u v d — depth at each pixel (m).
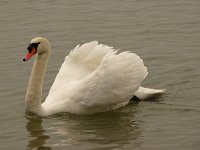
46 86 18.39
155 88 17.98
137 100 17.38
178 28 22.45
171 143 14.20
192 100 16.98
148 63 19.67
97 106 16.59
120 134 14.98
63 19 23.72
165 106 16.73
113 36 21.97
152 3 25.16
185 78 18.42
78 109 16.59
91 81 16.50
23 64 19.92
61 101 16.72
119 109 16.88
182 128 15.06
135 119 16.02
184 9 24.25
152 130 15.10
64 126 15.75
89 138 14.82
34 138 14.95
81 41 21.61
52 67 19.62
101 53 17.17
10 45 21.44
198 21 22.94
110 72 16.38
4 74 19.16
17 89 18.06
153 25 22.83
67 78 17.36
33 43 16.41
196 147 13.89
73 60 17.69
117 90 16.50
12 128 15.65
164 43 21.20
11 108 16.91
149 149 13.95
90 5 25.20
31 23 23.41
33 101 16.38
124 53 16.59
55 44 21.48
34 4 25.44
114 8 24.73
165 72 18.95
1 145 14.59
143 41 21.47
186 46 20.83
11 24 23.39
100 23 23.22
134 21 23.30
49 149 14.23
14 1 25.70
